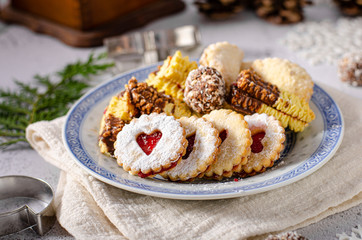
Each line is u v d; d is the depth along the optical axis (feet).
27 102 1.80
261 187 1.21
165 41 2.05
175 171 1.29
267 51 2.09
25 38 2.31
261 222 1.20
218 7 2.36
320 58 2.00
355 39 2.10
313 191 1.27
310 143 1.38
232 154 1.29
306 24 2.27
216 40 2.20
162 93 1.45
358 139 1.41
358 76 1.79
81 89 1.83
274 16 2.33
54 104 1.77
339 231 1.23
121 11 2.29
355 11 2.28
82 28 2.21
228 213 1.23
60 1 2.19
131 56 2.02
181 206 1.26
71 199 1.28
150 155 1.27
